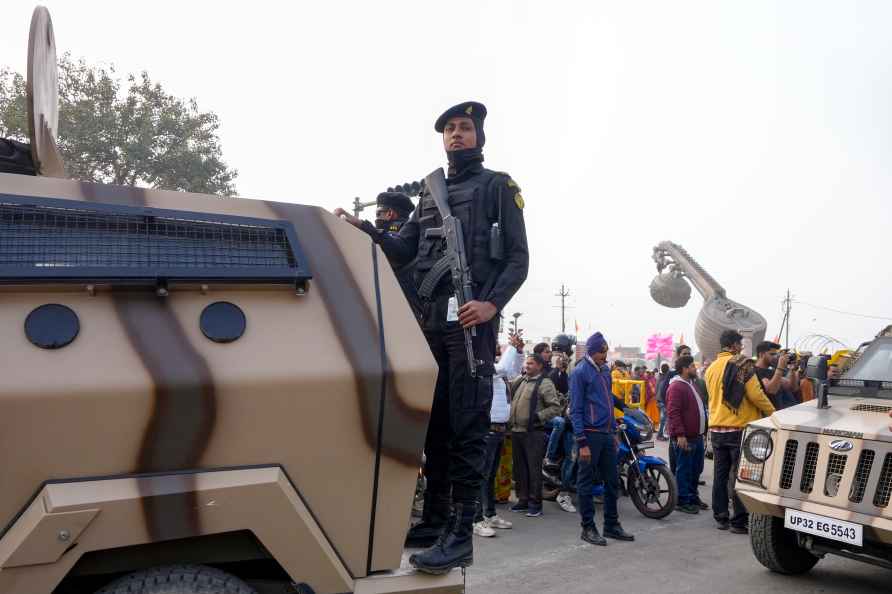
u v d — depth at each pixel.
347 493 2.23
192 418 1.99
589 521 6.15
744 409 6.68
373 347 2.28
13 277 1.88
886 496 4.39
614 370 13.52
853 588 4.97
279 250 2.30
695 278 31.16
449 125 3.09
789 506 4.80
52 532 1.80
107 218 2.10
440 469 3.00
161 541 1.98
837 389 5.70
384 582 2.31
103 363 1.91
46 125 3.01
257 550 2.19
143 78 21.62
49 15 2.97
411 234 3.18
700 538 6.39
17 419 1.81
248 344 2.11
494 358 2.88
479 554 5.70
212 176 22.59
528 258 2.94
